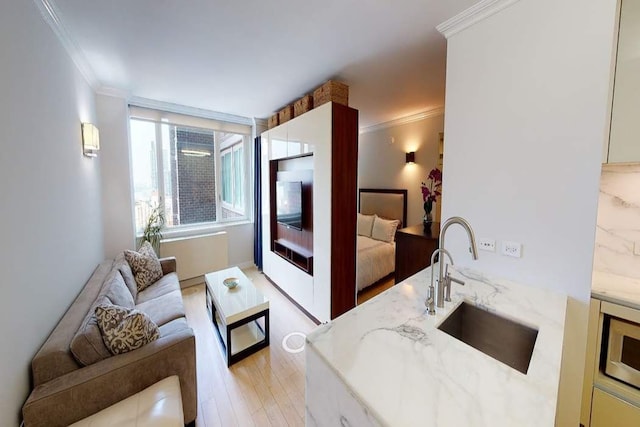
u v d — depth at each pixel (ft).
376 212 15.11
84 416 4.13
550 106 4.57
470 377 2.60
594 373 4.57
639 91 3.96
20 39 4.28
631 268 5.18
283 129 10.93
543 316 3.82
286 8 5.24
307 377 3.20
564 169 4.49
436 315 3.81
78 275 6.71
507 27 4.94
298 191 10.48
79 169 7.05
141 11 5.32
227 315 6.98
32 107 4.63
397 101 11.07
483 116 5.36
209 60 7.48
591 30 4.13
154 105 11.35
